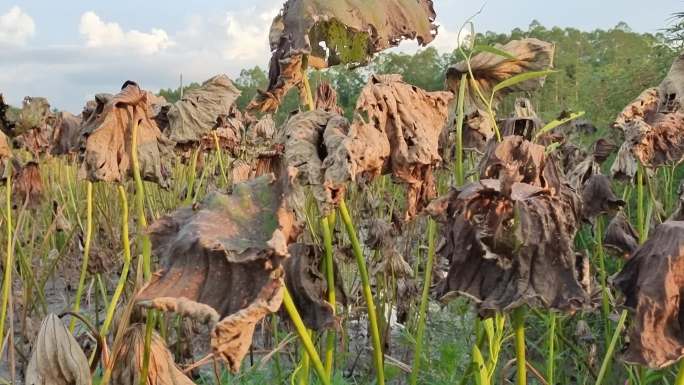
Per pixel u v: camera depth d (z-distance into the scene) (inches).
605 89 401.1
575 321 171.3
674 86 135.2
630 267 64.6
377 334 88.0
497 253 68.0
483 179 74.1
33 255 226.8
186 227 60.4
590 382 157.3
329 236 87.4
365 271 86.4
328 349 94.7
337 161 73.6
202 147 193.8
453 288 70.3
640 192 125.9
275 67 91.5
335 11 80.5
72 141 139.2
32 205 162.7
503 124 121.9
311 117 79.0
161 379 84.8
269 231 59.9
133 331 85.0
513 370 161.6
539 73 91.3
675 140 124.0
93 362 85.7
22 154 217.6
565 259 67.5
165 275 59.0
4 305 117.4
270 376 154.6
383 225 163.0
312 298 85.6
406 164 78.3
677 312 61.5
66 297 234.2
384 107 77.2
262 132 242.8
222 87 133.6
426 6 87.6
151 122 109.8
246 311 55.1
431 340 181.9
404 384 165.8
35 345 83.1
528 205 67.9
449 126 123.9
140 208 102.2
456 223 70.7
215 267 58.2
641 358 61.0
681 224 62.4
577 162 186.7
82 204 235.8
